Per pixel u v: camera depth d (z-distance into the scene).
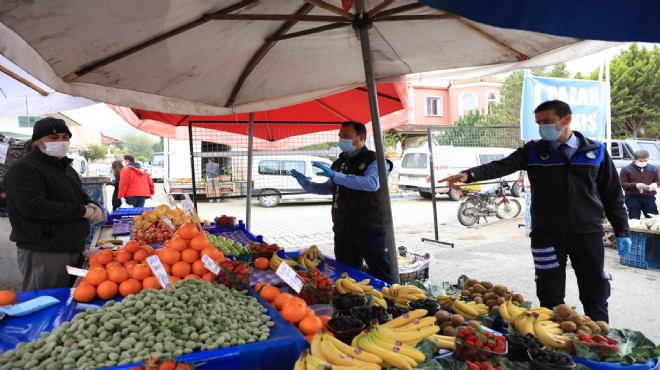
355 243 4.12
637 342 2.39
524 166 3.62
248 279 2.64
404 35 3.88
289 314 2.20
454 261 7.68
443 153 12.87
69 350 1.79
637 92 33.16
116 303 2.08
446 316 2.59
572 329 2.53
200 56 3.75
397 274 3.44
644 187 8.59
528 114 8.07
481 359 2.10
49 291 2.74
